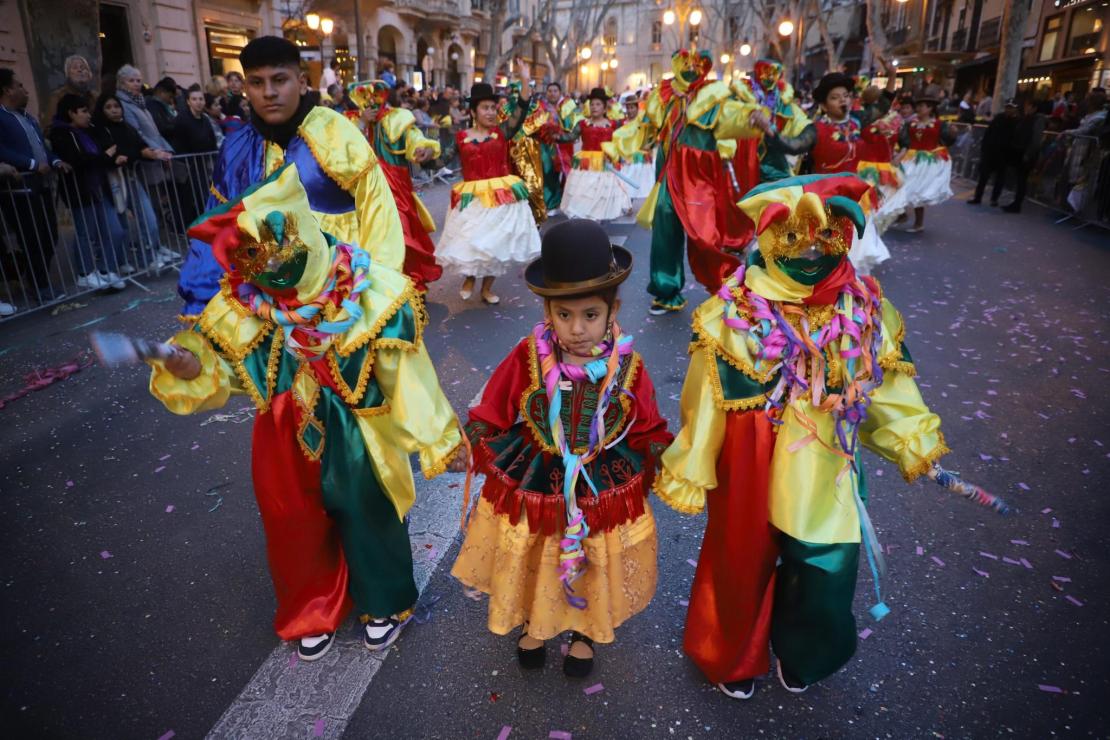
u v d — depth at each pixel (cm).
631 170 1398
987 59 3216
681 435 224
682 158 622
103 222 762
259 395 236
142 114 844
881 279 819
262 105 287
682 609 301
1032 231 1111
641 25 6912
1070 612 300
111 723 248
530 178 866
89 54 1343
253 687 262
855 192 204
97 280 754
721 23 5878
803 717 249
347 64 3325
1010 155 1276
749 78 648
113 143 762
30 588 317
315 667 270
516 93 862
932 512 370
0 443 447
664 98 634
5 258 704
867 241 720
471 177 709
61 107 720
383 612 269
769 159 733
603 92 1130
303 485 249
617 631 288
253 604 307
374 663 271
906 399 222
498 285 812
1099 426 462
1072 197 1195
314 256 217
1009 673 268
